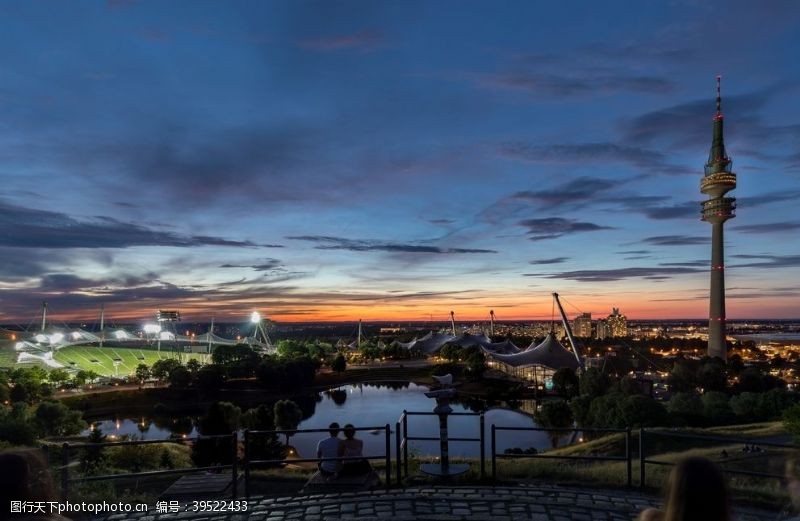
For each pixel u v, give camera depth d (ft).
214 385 385.09
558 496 32.96
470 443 159.84
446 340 580.30
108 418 321.73
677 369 350.64
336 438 37.76
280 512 30.66
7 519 10.26
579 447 96.53
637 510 30.45
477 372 443.73
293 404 226.99
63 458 30.78
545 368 395.55
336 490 35.06
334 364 508.53
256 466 84.79
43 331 622.13
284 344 594.24
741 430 120.57
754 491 34.17
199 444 90.43
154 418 322.96
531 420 242.17
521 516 29.43
